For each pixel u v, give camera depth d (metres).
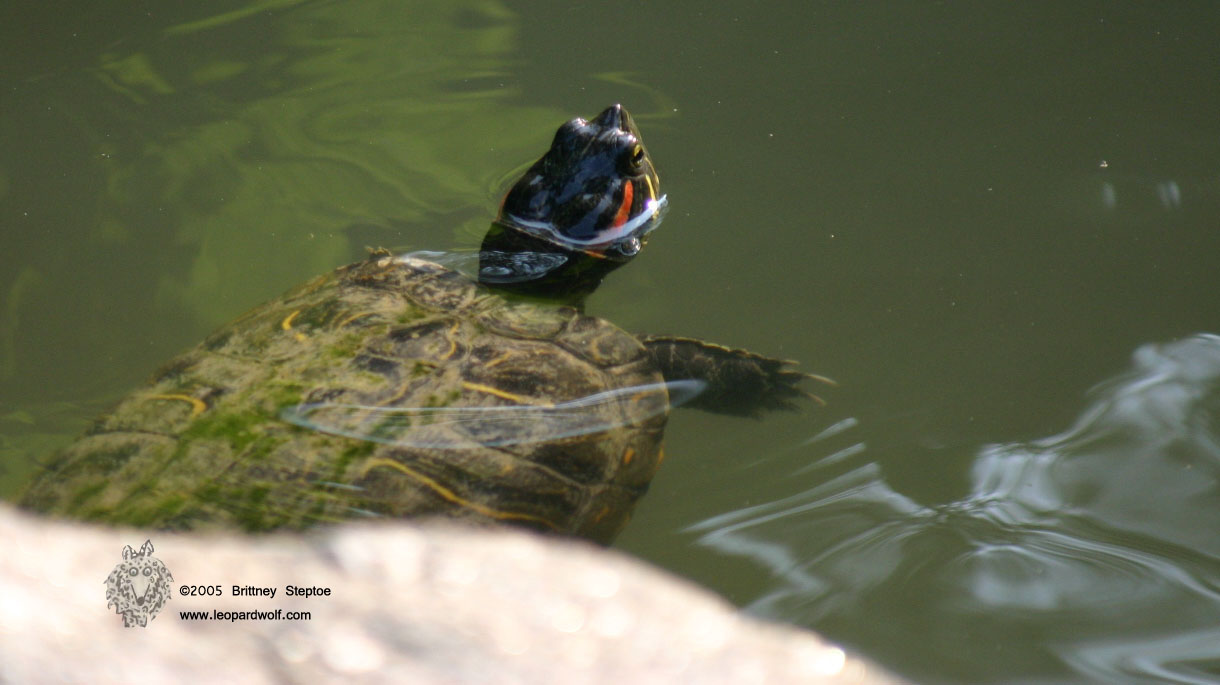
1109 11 9.48
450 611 3.71
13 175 7.72
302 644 3.43
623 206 7.04
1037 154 7.58
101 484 4.08
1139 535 4.55
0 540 3.74
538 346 5.14
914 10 9.96
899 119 8.23
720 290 6.61
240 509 3.96
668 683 3.63
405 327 5.05
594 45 9.83
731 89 8.91
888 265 6.68
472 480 4.27
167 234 7.21
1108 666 3.88
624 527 4.68
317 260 7.00
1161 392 5.38
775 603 4.29
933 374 5.79
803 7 10.26
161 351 6.21
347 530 3.94
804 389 5.76
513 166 8.06
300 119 8.65
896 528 4.70
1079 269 6.44
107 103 8.72
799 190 7.50
